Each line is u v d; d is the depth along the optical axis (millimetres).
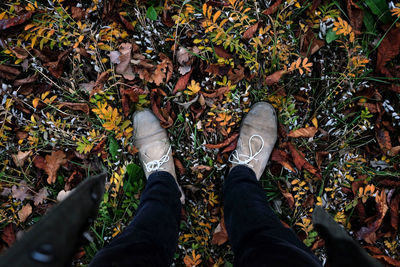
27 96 1167
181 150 1242
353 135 1215
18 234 1161
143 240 739
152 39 1191
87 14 1166
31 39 1105
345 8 1223
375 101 1212
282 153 1249
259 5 1229
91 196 651
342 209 1207
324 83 1215
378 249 1207
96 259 630
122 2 1188
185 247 1238
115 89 1203
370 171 1211
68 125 1170
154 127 1229
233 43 1166
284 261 617
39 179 1200
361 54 1215
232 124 1201
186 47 1214
